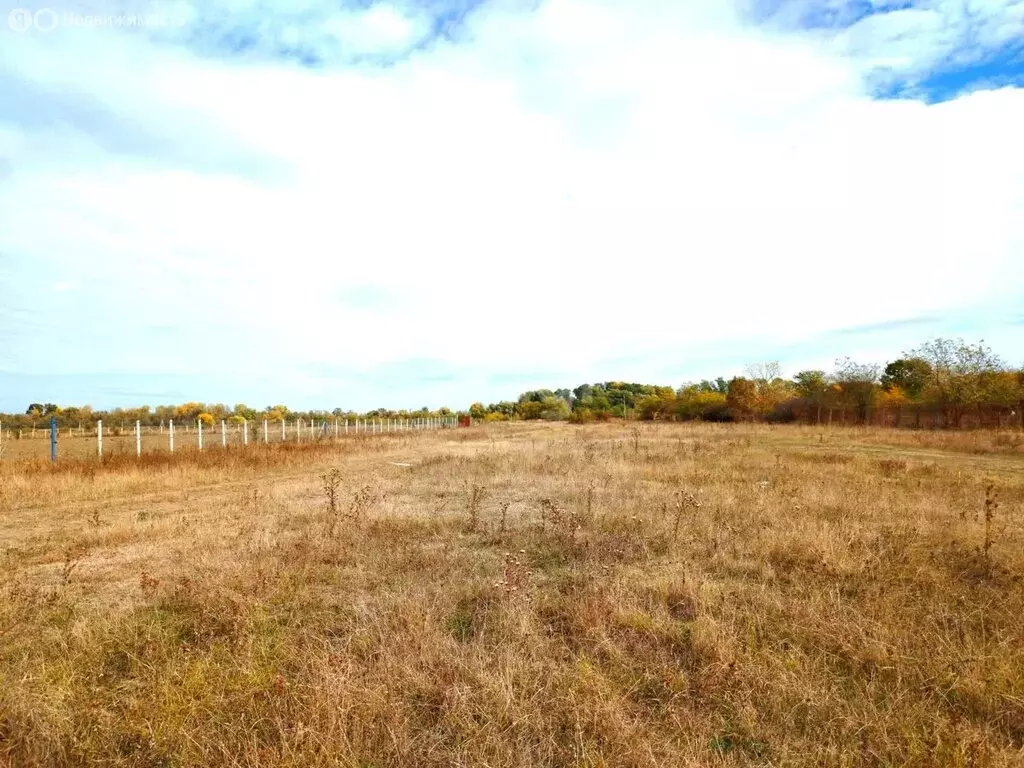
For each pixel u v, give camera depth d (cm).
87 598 550
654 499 1000
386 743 314
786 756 306
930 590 543
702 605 502
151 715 340
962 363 3494
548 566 650
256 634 454
